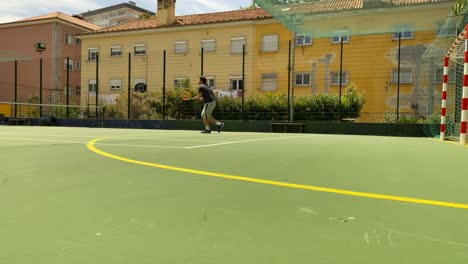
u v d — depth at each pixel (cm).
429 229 159
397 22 1066
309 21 1026
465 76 632
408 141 701
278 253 132
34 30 3366
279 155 412
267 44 2217
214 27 2384
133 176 273
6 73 3338
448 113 798
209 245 140
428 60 1234
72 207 189
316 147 520
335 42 1900
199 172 293
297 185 246
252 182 255
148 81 2542
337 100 1291
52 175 274
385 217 175
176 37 2509
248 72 2245
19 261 125
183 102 1488
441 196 219
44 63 3297
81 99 2733
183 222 166
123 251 133
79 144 525
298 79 2009
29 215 175
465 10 707
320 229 158
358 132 1087
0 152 413
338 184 251
